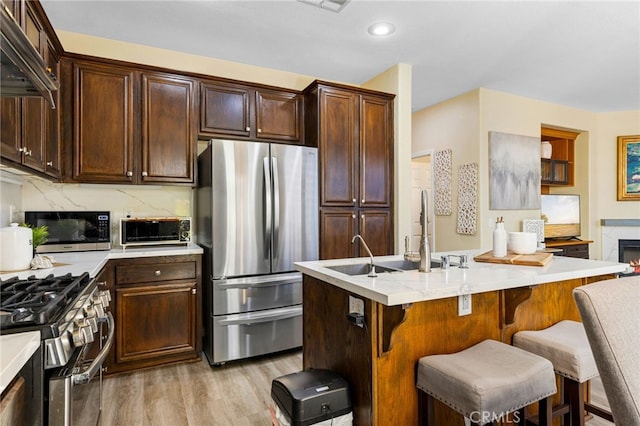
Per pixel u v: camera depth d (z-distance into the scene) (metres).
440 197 4.89
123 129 2.85
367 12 2.65
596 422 2.04
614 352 0.83
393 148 3.67
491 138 4.39
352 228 3.43
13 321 1.04
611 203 5.55
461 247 4.56
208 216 2.88
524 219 4.66
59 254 2.58
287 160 3.04
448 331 1.70
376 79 3.94
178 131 3.03
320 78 3.98
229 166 2.81
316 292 2.01
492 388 1.25
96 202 3.07
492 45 3.20
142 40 3.10
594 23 2.83
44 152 2.30
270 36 3.02
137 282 2.65
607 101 4.95
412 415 1.60
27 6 1.95
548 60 3.54
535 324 1.98
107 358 2.56
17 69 1.13
